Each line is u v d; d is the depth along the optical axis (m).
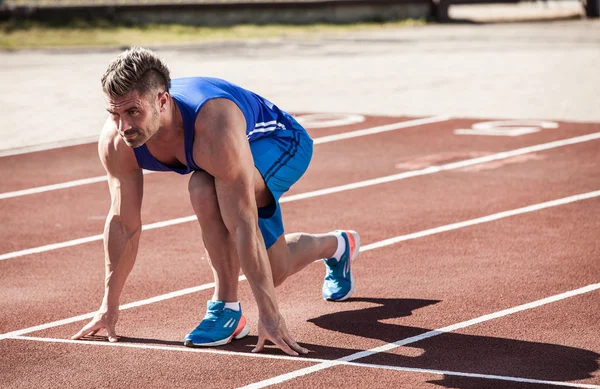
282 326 7.13
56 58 35.66
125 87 6.39
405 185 13.79
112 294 7.63
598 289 8.72
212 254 7.40
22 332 7.85
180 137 6.89
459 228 11.24
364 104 22.55
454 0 53.91
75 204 13.10
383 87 25.73
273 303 7.12
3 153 16.95
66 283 9.38
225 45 40.44
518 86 25.27
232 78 27.97
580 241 10.51
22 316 8.30
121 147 7.22
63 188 14.15
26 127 19.78
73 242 11.06
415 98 23.42
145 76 6.45
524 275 9.23
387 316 8.09
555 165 14.91
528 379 6.57
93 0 50.59
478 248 10.32
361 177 14.46
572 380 6.54
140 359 7.14
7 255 10.50
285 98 23.70
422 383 6.52
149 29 45.22
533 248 10.26
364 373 6.74
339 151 16.64
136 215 7.52
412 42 41.00
